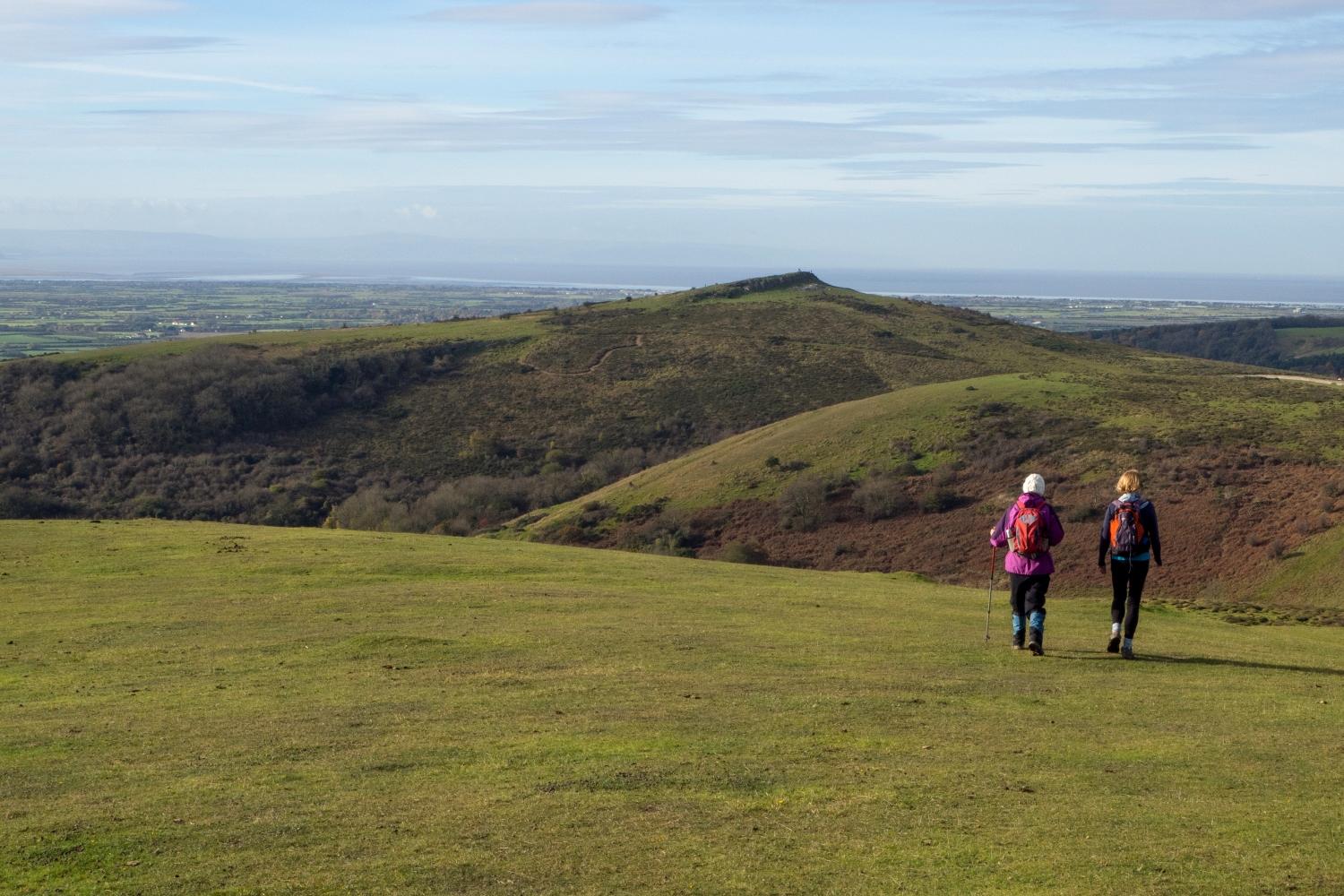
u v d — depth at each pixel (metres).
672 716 11.58
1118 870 7.22
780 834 7.94
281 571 24.83
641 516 79.38
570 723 11.27
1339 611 32.66
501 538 80.50
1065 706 12.22
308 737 10.86
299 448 101.44
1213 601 36.03
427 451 103.19
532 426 110.50
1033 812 8.46
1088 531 61.31
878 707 12.04
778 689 12.97
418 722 11.43
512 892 6.93
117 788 9.23
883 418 87.62
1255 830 8.04
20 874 7.33
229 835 8.00
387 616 19.12
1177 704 12.40
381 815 8.40
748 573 27.91
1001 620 19.72
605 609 19.98
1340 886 6.94
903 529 69.31
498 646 15.98
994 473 73.44
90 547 28.36
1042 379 95.25
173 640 17.02
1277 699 12.75
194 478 91.25
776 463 82.81
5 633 17.67
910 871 7.23
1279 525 57.25
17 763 10.07
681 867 7.31
